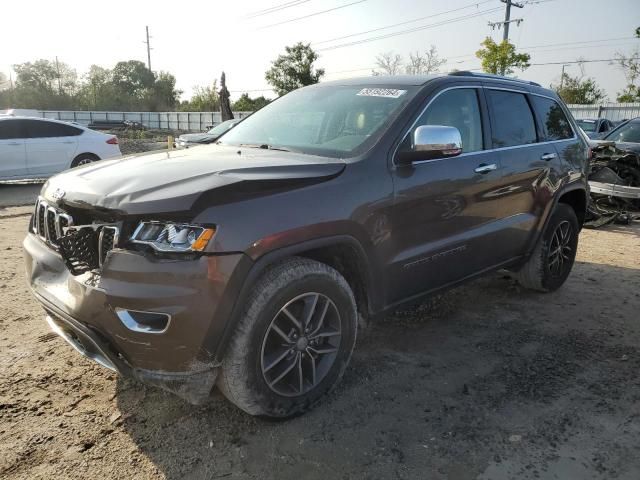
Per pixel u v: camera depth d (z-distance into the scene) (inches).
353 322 118.2
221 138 158.9
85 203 99.9
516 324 165.8
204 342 94.1
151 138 1488.7
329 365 116.1
